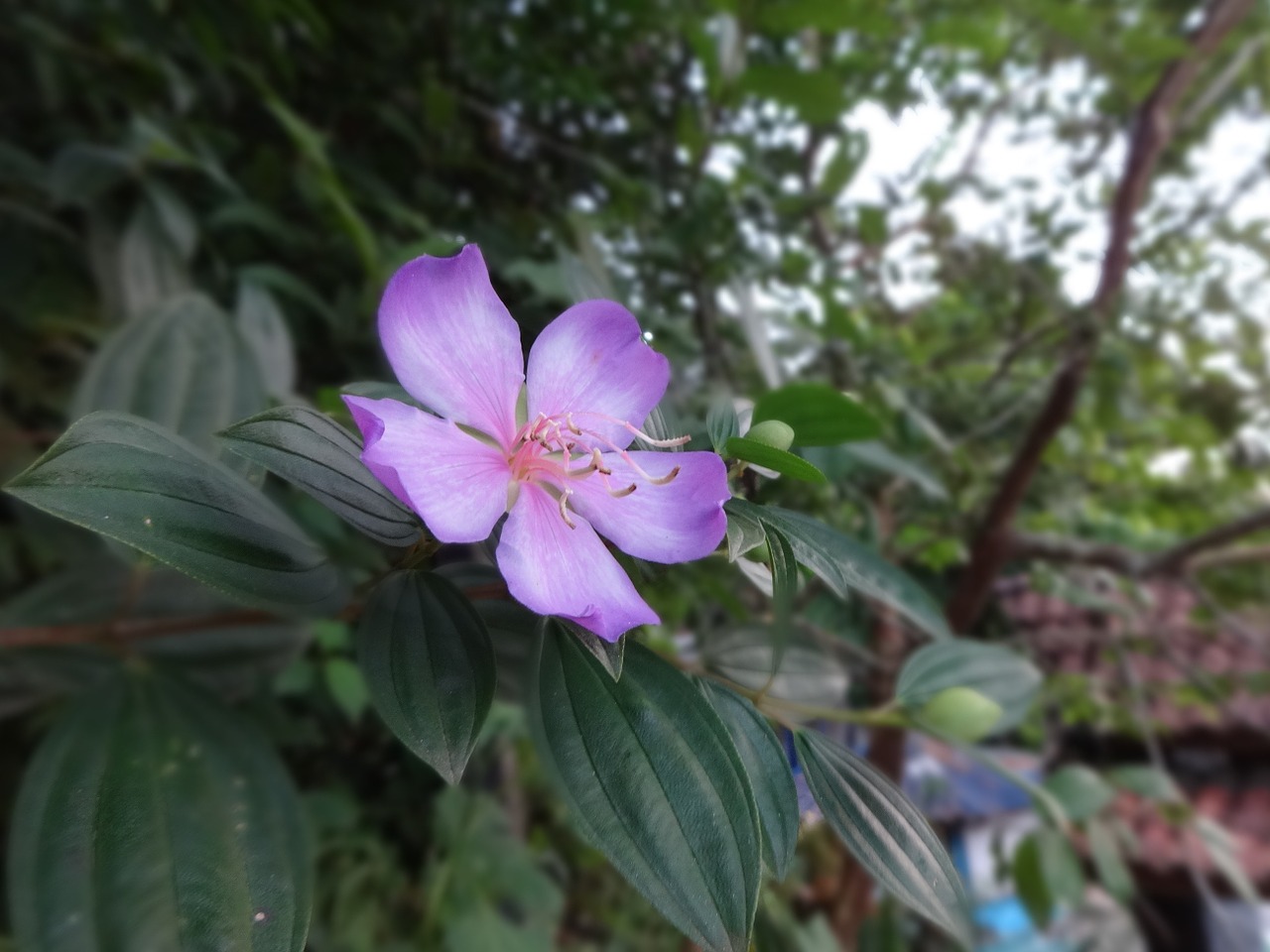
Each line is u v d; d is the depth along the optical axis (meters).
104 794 0.18
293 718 0.34
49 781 0.18
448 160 0.39
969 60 0.45
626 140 0.42
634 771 0.13
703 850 0.12
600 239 0.36
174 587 0.25
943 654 0.22
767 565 0.16
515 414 0.15
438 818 0.37
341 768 0.37
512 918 0.43
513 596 0.13
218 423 0.24
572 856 0.49
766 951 0.20
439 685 0.13
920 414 0.41
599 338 0.16
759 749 0.14
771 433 0.15
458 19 0.39
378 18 0.38
